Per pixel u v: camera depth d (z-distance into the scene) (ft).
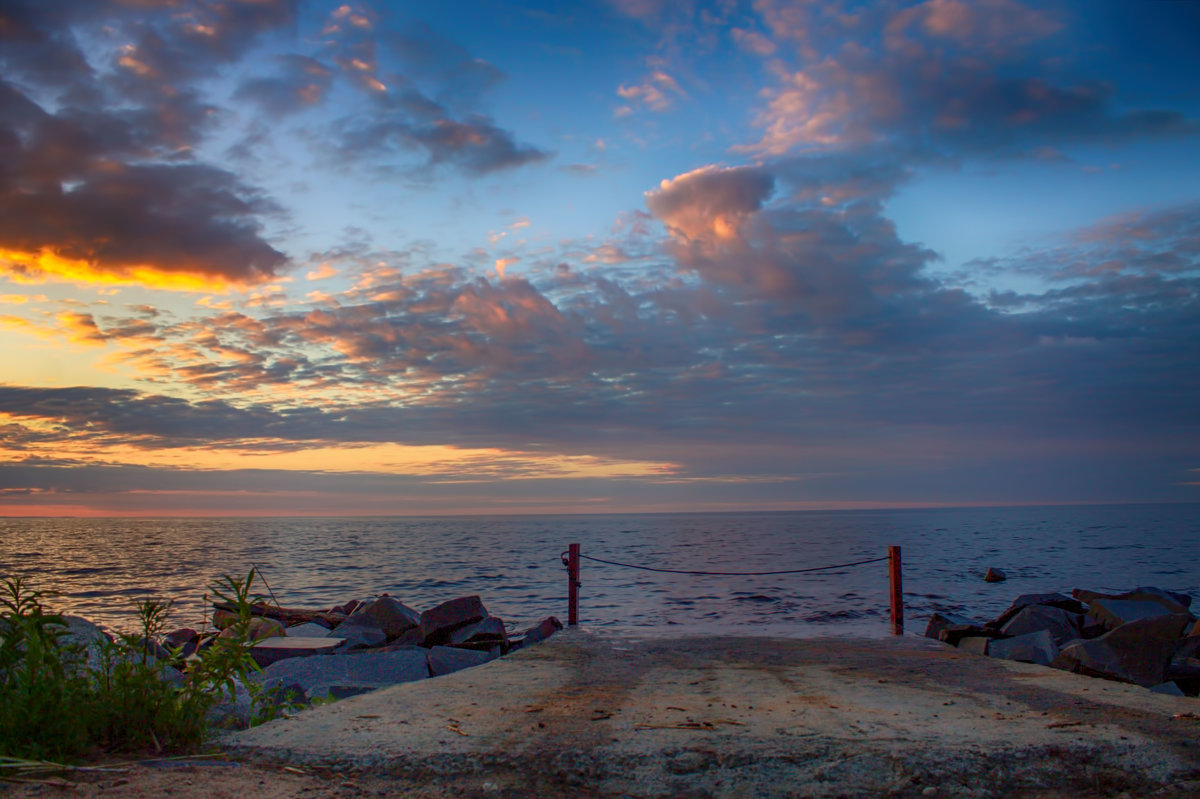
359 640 39.09
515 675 23.02
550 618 45.21
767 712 17.16
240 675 15.44
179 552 224.53
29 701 12.32
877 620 66.08
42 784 10.56
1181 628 29.91
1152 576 112.06
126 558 192.34
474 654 34.17
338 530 522.88
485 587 105.70
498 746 13.87
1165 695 19.60
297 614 50.37
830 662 26.58
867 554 174.29
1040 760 13.19
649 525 631.97
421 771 12.57
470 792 11.82
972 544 221.05
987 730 15.12
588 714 16.79
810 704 18.30
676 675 23.34
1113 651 29.89
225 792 10.89
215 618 47.09
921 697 19.38
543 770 12.76
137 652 15.11
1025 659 33.55
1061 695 19.60
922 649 30.22
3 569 150.00
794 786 12.19
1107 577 110.42
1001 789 12.14
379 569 145.79
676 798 11.82
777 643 31.65
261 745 13.51
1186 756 13.43
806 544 246.88
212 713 18.25
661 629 37.42
